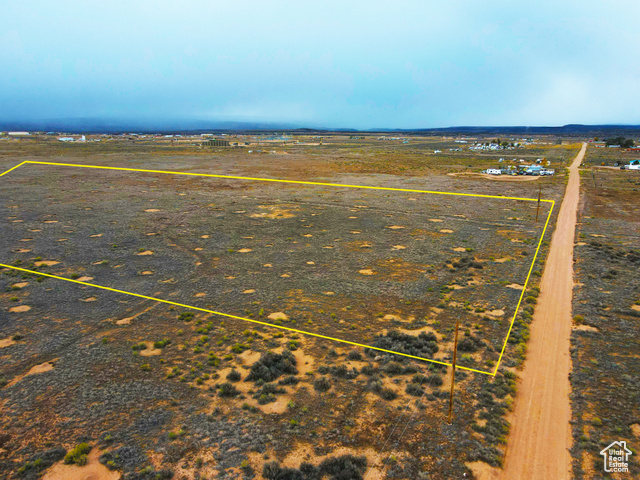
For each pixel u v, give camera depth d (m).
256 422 18.62
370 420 18.89
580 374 22.41
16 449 16.69
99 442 17.22
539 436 17.97
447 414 19.31
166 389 20.89
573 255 44.56
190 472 15.73
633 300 32.06
